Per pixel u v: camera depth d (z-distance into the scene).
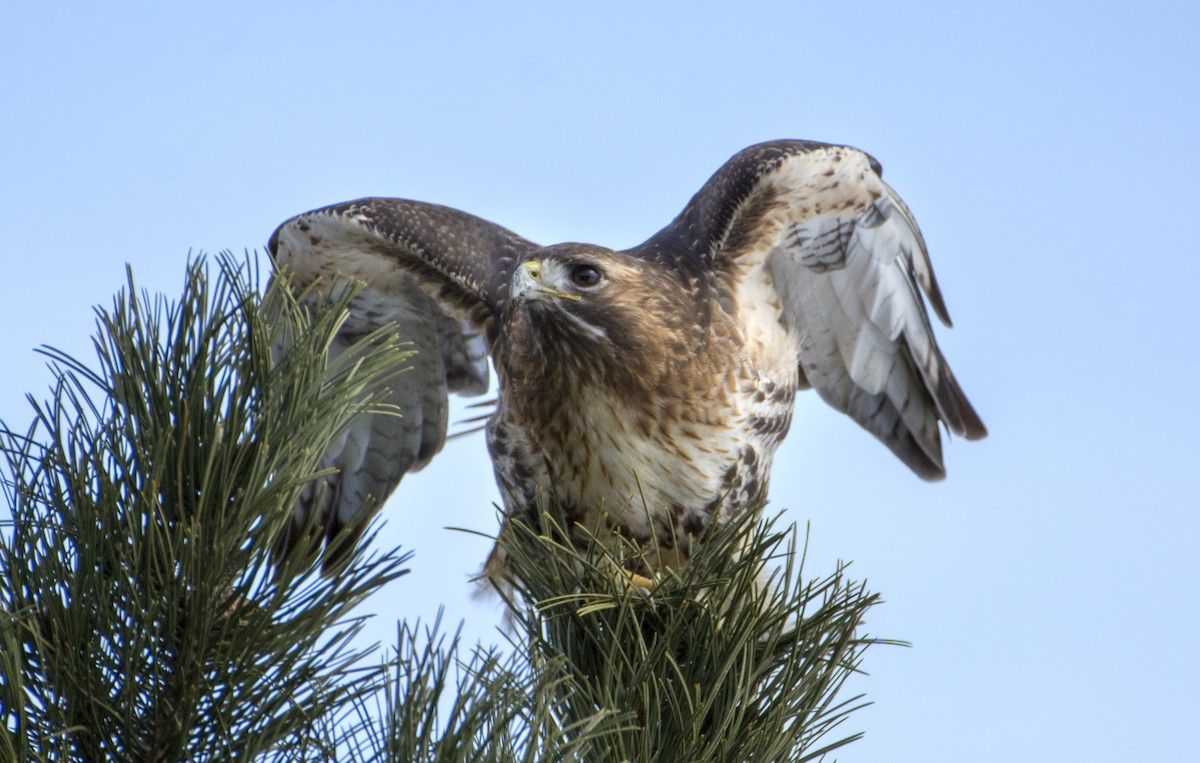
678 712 5.62
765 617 6.06
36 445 5.00
